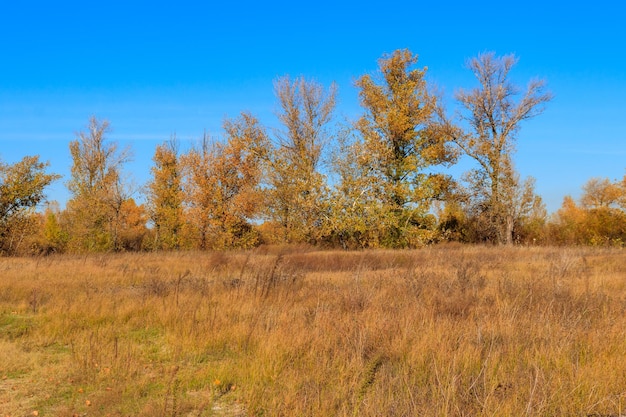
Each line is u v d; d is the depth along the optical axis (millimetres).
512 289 10523
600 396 5164
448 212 40688
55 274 16000
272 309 9734
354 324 7562
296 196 34000
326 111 36594
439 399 4969
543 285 10672
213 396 5688
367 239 33688
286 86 36188
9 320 9523
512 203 35219
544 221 41719
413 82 34875
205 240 37719
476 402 4969
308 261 20500
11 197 31500
